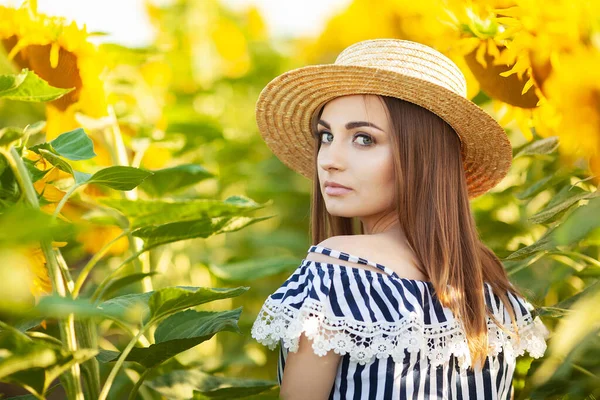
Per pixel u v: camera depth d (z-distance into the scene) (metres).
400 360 1.23
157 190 1.99
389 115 1.41
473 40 1.74
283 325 1.27
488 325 1.40
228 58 3.89
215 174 1.96
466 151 1.60
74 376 1.24
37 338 1.28
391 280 1.29
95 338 1.36
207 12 3.68
